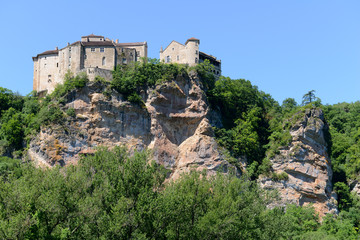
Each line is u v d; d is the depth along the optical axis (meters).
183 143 140.00
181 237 69.50
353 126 177.00
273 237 80.44
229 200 75.56
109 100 134.12
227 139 142.75
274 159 143.12
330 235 109.94
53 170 71.62
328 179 144.62
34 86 153.88
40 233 61.56
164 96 139.12
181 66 145.62
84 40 159.00
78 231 64.00
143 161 71.38
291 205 129.88
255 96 163.38
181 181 77.50
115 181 69.06
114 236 63.22
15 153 132.00
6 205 64.25
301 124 145.62
